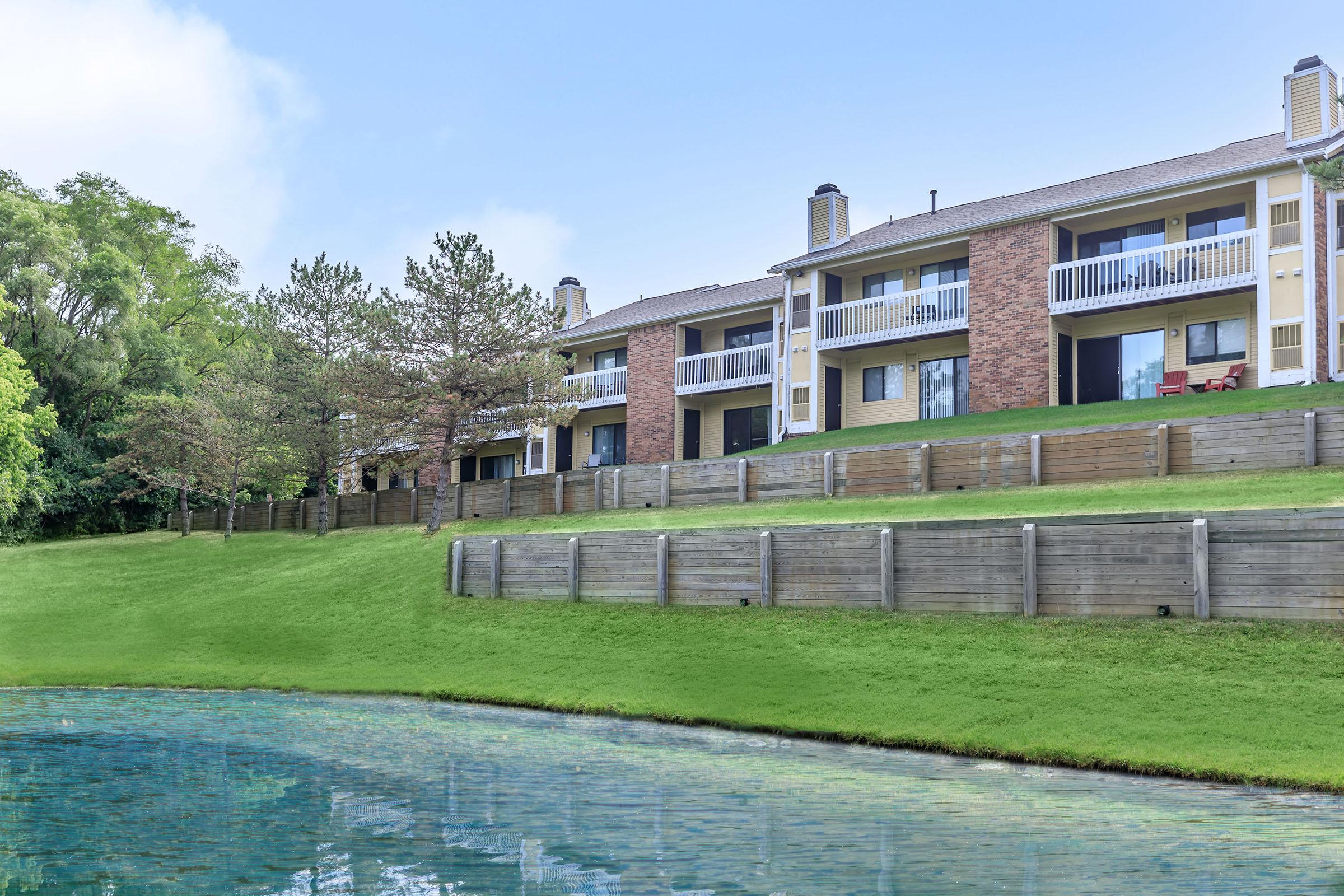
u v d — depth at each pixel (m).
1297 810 8.64
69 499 46.03
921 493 21.47
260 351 43.41
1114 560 13.53
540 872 6.88
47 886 6.56
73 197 53.28
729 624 16.62
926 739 11.67
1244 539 12.55
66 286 47.06
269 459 35.72
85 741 12.47
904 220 36.47
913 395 32.88
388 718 14.22
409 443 34.31
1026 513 17.80
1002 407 29.27
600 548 19.27
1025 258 29.12
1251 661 11.73
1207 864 7.00
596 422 42.44
